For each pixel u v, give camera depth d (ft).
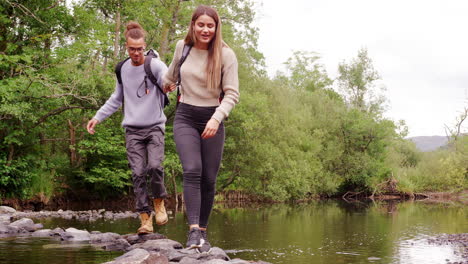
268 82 83.35
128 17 56.90
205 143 10.88
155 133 15.07
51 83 43.47
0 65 42.39
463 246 24.17
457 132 134.10
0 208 32.14
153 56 15.24
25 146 46.11
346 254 20.21
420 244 24.50
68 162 53.47
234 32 69.36
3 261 12.10
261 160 72.38
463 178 109.70
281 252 19.77
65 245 15.37
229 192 75.46
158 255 10.78
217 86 10.53
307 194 89.92
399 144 129.08
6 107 38.55
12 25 46.34
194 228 10.59
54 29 48.21
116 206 49.70
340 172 99.14
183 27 62.23
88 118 51.21
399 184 103.60
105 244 15.60
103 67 54.34
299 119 96.07
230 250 19.69
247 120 65.87
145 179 15.65
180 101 10.75
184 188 10.67
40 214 32.17
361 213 47.32
